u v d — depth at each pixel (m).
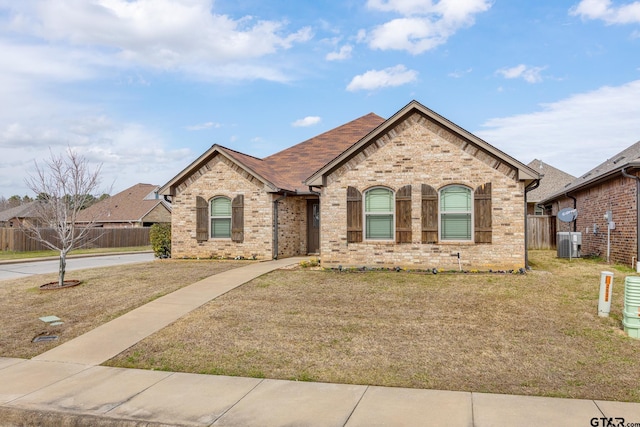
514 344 7.75
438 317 9.31
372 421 5.25
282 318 9.51
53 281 14.53
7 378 7.05
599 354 7.23
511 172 13.66
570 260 17.64
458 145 14.08
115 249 34.59
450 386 6.26
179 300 11.20
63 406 5.95
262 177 17.89
